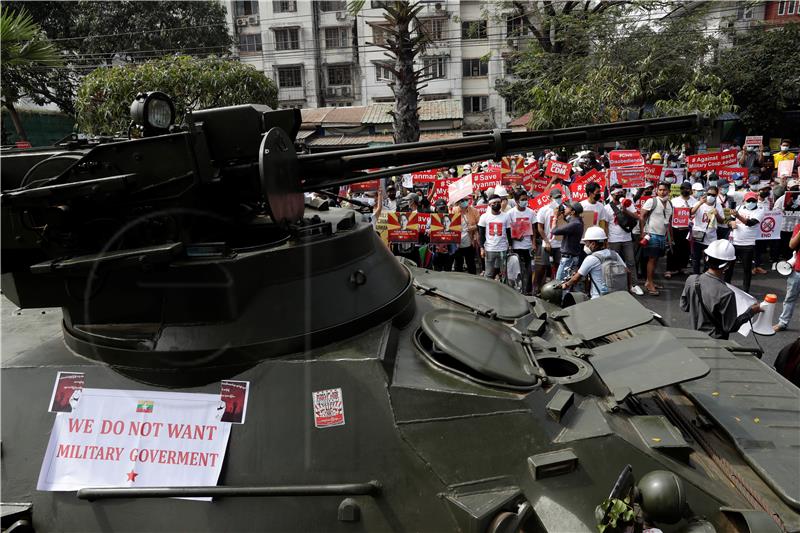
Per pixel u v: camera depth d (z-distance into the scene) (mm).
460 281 4980
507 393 3117
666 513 2717
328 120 27344
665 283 12398
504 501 2799
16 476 3072
